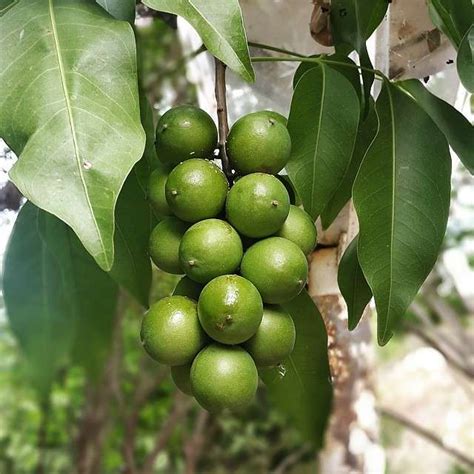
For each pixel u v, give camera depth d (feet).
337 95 0.87
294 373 0.98
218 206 0.75
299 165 0.86
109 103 0.66
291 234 0.77
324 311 1.27
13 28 0.69
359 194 0.86
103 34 0.68
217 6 0.68
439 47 1.04
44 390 1.13
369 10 0.93
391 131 0.88
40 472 3.29
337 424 2.03
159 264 0.79
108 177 0.63
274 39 1.06
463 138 0.91
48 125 0.64
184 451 3.31
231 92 1.09
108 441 3.14
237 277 0.71
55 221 1.03
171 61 1.88
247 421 3.56
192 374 0.72
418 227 0.85
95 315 1.09
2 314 1.83
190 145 0.78
